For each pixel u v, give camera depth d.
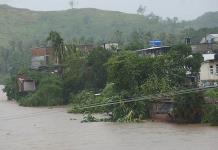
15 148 44.41
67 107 82.31
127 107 60.81
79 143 45.59
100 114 69.25
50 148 43.75
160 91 61.19
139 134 48.97
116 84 65.19
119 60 65.12
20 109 82.00
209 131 48.66
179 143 42.75
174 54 65.38
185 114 54.75
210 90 55.66
